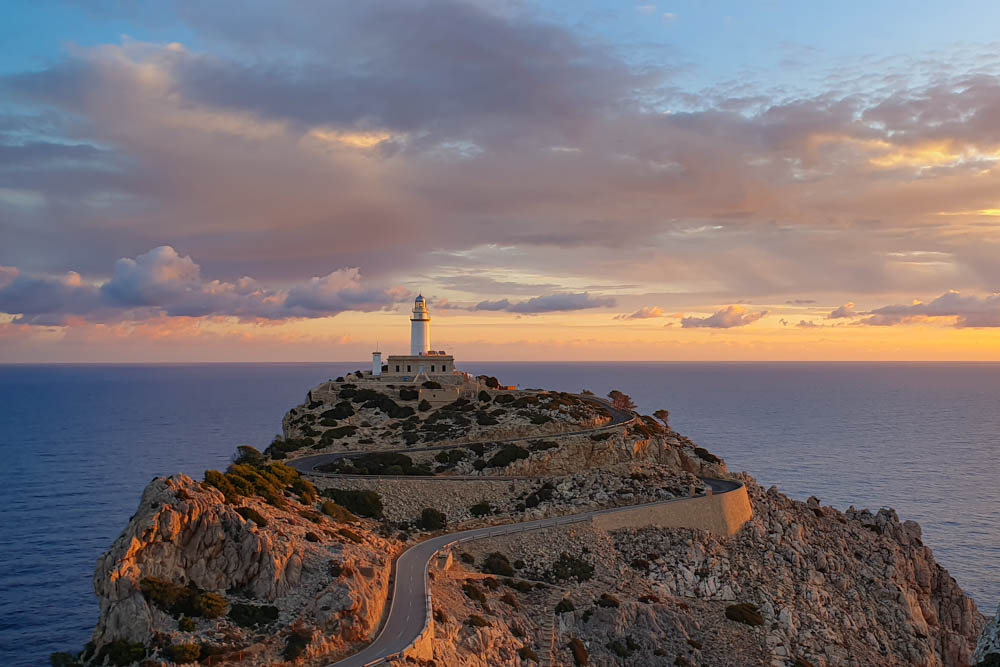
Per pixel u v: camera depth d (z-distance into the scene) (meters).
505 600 75.56
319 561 64.88
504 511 96.69
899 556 108.81
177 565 59.00
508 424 118.94
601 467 110.94
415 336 152.75
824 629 85.38
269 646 54.00
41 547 163.75
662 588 85.38
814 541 105.94
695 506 98.56
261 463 105.25
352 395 132.88
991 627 55.84
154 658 51.19
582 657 71.00
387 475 101.50
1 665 105.25
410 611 63.34
